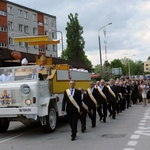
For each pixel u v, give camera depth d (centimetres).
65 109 1091
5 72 1177
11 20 5878
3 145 976
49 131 1174
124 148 855
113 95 1598
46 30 7038
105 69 5894
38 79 1130
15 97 1096
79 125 1395
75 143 956
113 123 1416
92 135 1098
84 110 1180
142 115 1730
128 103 2280
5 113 1082
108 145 903
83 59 7206
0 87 1109
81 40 7219
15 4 6009
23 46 6031
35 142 1003
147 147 863
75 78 1544
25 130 1303
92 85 1331
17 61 2480
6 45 5666
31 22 6506
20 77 1158
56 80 1270
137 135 1066
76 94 1039
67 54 7212
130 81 2727
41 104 1103
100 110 1505
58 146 919
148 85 2881
